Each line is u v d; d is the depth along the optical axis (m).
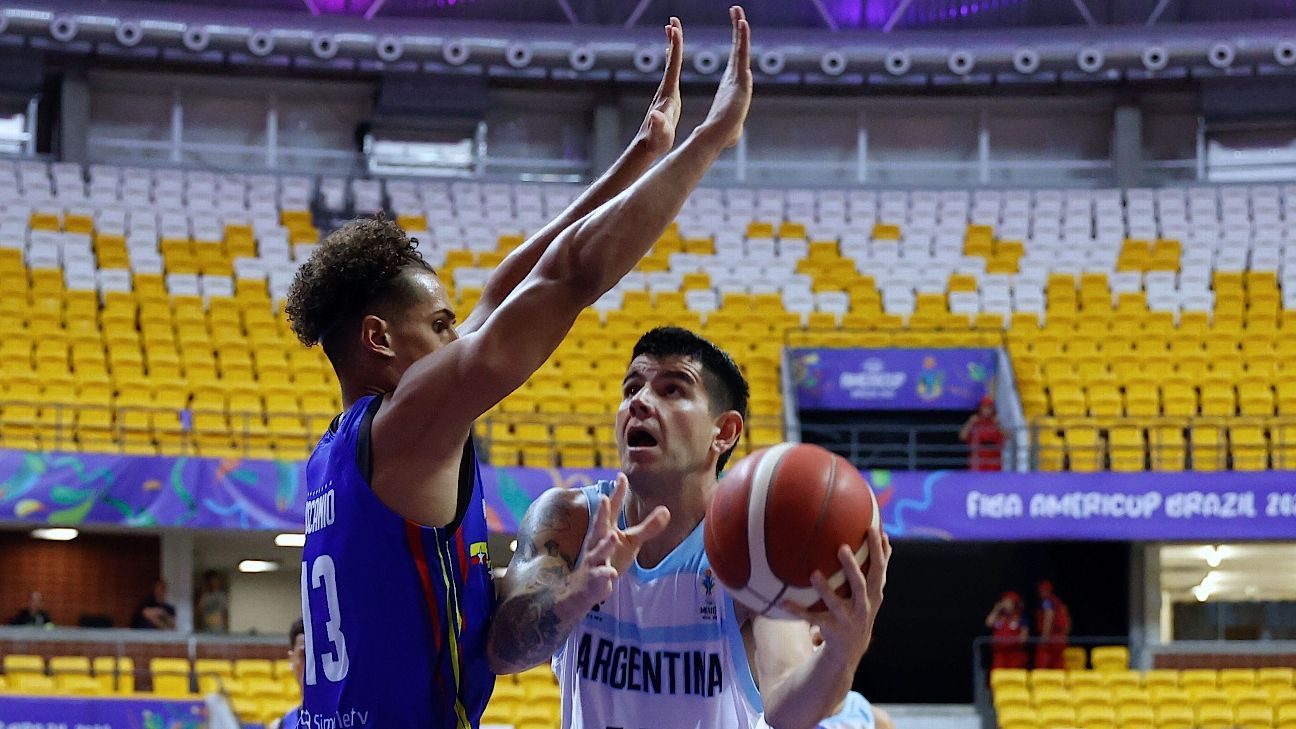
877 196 23.78
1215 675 16.00
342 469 2.58
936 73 23.34
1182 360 19.58
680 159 2.52
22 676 14.40
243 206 22.47
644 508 3.53
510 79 24.38
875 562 2.71
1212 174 24.50
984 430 17.11
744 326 20.42
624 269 2.48
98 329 19.08
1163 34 23.14
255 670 15.02
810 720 2.84
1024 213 23.38
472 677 2.68
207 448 16.77
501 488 15.72
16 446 16.36
